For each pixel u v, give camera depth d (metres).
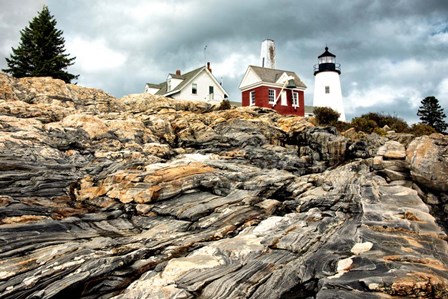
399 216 13.00
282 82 48.00
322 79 60.69
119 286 9.95
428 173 16.92
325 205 15.41
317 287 9.34
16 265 10.12
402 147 19.20
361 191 15.90
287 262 10.59
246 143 24.19
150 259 11.09
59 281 9.61
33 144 18.53
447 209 16.48
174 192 15.92
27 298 9.03
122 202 15.48
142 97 33.75
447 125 58.19
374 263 9.88
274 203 15.61
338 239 11.86
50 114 23.44
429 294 8.59
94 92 31.78
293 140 26.27
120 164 18.23
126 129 23.05
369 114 35.62
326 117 32.72
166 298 8.96
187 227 13.71
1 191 14.61
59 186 16.14
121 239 12.52
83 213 14.54
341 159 23.92
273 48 63.81
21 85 28.48
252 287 9.34
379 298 8.37
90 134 21.25
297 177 18.53
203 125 26.72
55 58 48.47
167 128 25.47
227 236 13.02
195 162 19.20
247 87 49.22
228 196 16.06
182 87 53.03
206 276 9.85
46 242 11.68
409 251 10.72
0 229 11.84
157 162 19.81
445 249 10.98
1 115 21.53
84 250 11.23
